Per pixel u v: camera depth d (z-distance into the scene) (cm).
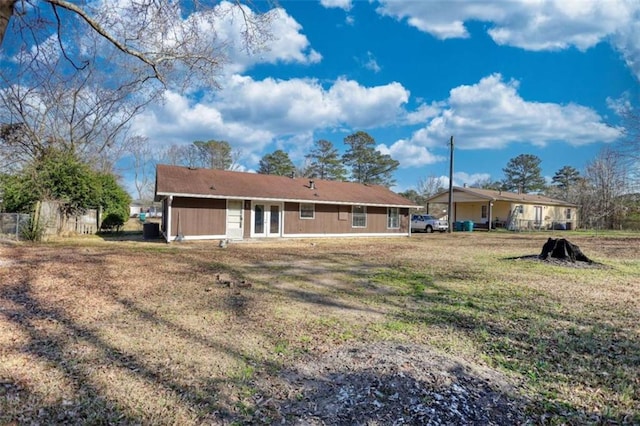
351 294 651
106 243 1482
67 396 279
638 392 306
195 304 557
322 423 249
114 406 267
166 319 479
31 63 737
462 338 429
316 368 335
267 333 433
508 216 3244
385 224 2309
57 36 718
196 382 307
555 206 3622
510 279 800
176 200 1627
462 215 3612
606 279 806
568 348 402
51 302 548
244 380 311
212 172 1975
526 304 588
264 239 1794
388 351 369
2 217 1438
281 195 1878
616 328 471
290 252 1318
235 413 262
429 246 1627
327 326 464
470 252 1362
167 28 756
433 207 4784
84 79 1485
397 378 303
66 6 619
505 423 255
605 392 305
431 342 411
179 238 1625
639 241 1908
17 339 394
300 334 432
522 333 449
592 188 3519
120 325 450
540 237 2262
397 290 686
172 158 4531
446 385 298
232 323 469
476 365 348
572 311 549
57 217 1678
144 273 810
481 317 515
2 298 563
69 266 873
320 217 2045
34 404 267
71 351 366
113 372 322
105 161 2475
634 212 2938
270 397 283
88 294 604
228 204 1762
